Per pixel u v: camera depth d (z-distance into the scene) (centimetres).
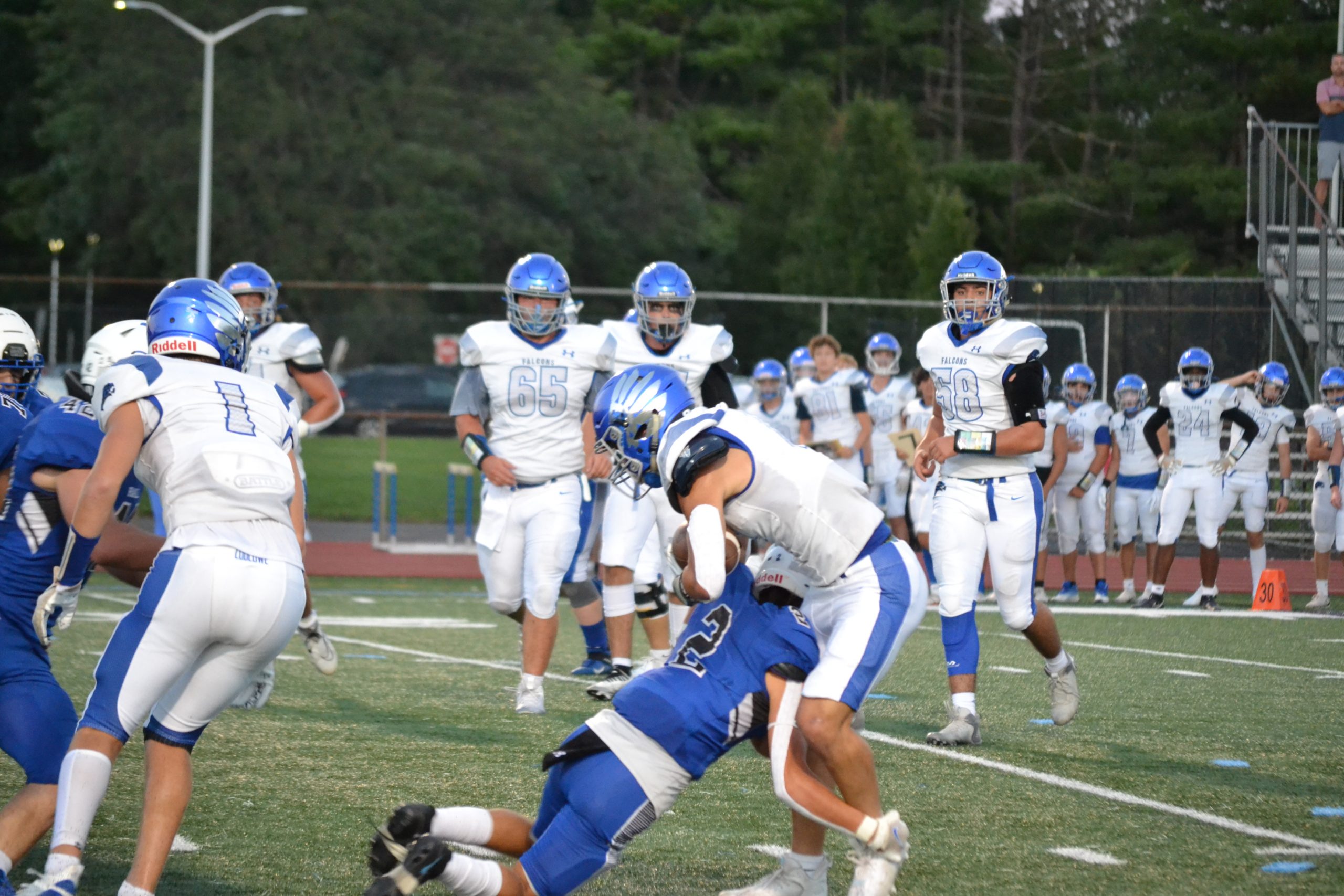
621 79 11662
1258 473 2877
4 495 895
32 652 884
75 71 9144
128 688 798
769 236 9494
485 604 2711
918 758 1305
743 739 816
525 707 1512
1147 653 2098
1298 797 1152
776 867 942
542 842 784
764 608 843
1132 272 8469
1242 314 3956
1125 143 9794
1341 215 4000
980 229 9606
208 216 6153
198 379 855
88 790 786
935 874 923
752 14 11600
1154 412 2855
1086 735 1431
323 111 8900
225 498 823
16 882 889
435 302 8762
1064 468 2862
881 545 868
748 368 5769
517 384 1524
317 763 1235
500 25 9744
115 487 820
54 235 8962
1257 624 2520
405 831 741
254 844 976
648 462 869
